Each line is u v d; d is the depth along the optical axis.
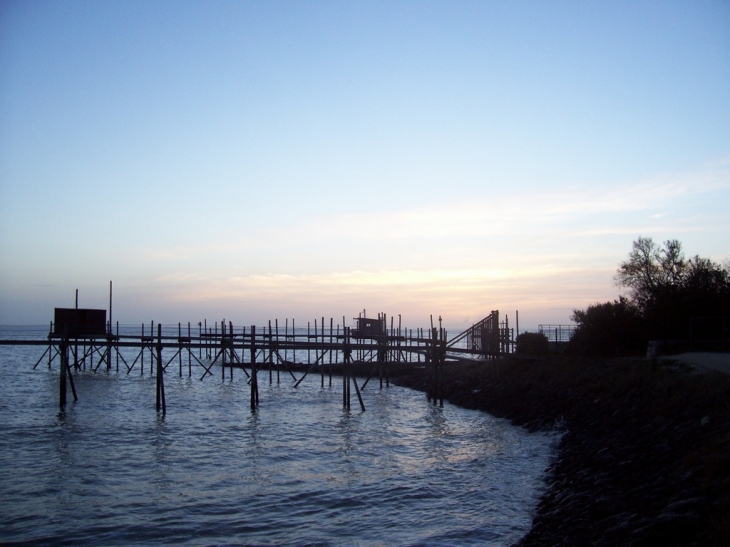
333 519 17.45
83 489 20.36
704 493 13.15
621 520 13.64
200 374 67.75
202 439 29.28
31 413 36.97
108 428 31.97
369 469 23.36
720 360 29.84
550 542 14.30
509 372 43.81
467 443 28.25
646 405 24.84
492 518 17.23
